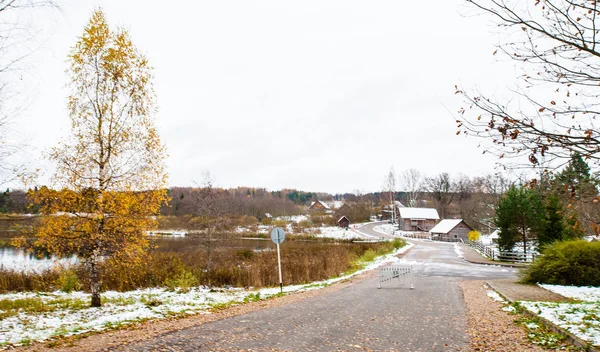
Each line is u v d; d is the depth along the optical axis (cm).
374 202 15125
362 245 4884
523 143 649
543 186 695
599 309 1081
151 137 1405
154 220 1419
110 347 743
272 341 809
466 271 2586
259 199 11925
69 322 1098
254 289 1911
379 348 768
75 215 1326
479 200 8394
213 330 910
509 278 2194
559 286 1750
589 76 652
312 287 1861
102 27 1374
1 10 756
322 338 841
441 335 876
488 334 883
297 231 7612
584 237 2784
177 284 1942
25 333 916
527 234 3456
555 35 654
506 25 662
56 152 1270
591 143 613
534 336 845
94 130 1345
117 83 1378
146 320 1062
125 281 1916
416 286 1822
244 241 5497
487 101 661
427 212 9706
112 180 1342
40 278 1948
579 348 733
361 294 1559
